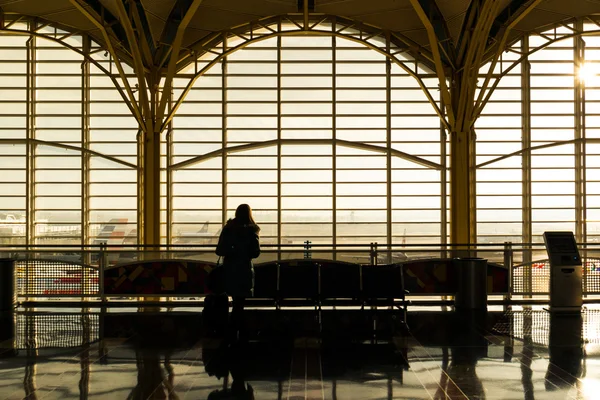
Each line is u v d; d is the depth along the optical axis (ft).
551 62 69.46
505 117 69.77
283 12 67.41
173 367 25.44
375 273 39.22
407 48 68.74
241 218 33.14
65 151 69.36
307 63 69.82
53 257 43.60
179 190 69.56
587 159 69.31
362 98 69.92
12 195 69.21
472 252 44.98
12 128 69.15
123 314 38.68
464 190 63.10
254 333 32.48
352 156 69.72
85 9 55.83
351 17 67.97
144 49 64.44
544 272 43.45
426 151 69.62
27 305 42.65
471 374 24.27
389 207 69.41
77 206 69.36
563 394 21.61
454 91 67.87
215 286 33.24
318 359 26.73
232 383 23.06
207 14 66.03
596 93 69.56
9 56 69.15
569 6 65.41
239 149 69.31
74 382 23.27
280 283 39.45
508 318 37.19
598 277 44.93
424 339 30.96
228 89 69.77
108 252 43.80
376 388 22.35
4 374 24.43
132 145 69.51
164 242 69.00
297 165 69.72
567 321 36.19
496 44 67.56
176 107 65.05
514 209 69.72
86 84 69.05
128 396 21.50
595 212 69.36
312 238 69.56
